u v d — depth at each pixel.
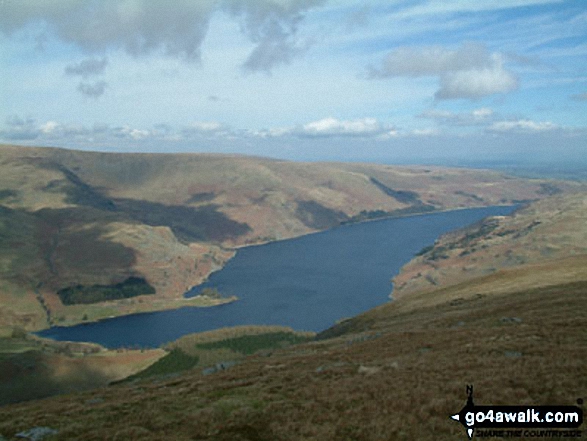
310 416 23.92
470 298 82.19
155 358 195.50
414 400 24.16
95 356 198.38
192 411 26.88
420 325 59.44
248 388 31.11
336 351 45.12
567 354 28.50
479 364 29.27
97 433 24.20
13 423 27.83
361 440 20.62
